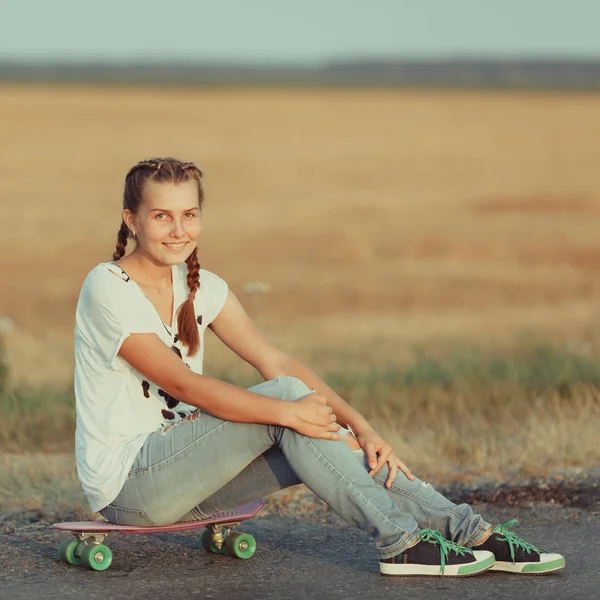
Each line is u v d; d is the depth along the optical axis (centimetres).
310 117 8075
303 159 5231
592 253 2684
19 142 5772
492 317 1809
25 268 2431
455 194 3959
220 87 14750
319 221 3266
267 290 920
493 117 8244
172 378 469
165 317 496
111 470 477
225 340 525
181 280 504
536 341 1347
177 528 488
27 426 870
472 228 3116
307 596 449
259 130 6819
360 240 2883
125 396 486
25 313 1906
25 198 3728
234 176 4506
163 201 476
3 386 1005
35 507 607
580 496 602
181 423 477
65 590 461
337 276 2345
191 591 457
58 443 840
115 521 490
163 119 7550
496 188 4122
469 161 5153
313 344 1409
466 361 1119
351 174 4631
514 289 2200
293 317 1838
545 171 4709
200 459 469
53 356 1312
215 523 501
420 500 491
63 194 3850
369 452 490
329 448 466
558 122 7769
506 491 618
